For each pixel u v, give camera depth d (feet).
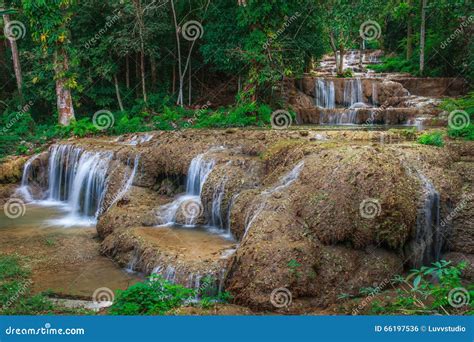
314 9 68.85
